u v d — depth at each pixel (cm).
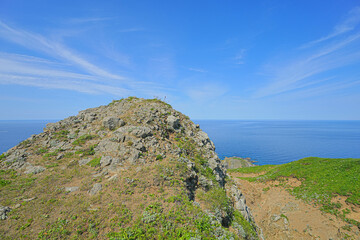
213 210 1947
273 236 3406
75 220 1502
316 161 5597
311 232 3194
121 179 2031
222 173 3170
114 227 1462
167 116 3606
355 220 3083
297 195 4247
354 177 4009
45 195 1772
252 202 4362
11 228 1392
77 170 2200
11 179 1994
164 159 2480
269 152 15725
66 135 2980
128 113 3472
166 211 1666
